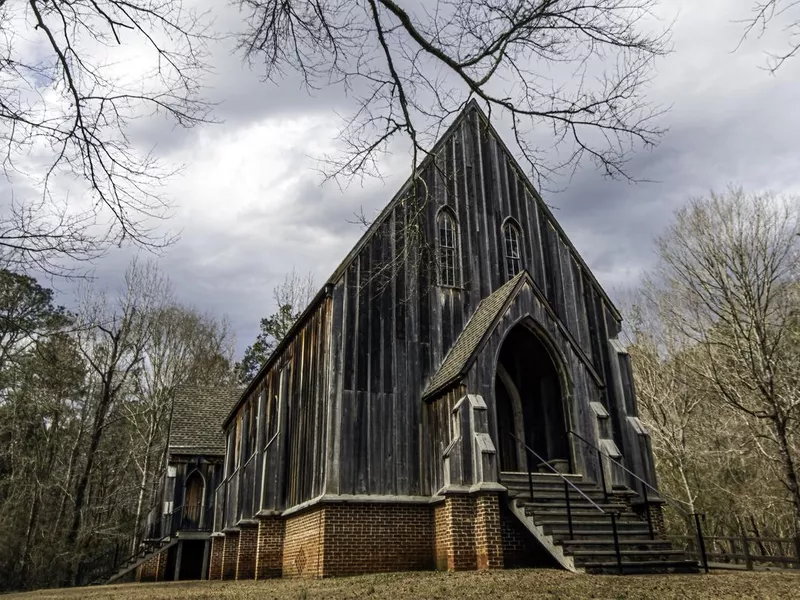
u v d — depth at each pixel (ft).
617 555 38.91
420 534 49.78
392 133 27.50
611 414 61.62
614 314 67.15
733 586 32.04
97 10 21.88
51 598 46.19
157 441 141.28
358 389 52.80
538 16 21.85
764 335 69.97
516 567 44.62
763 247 75.87
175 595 41.45
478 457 46.09
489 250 64.03
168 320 155.43
